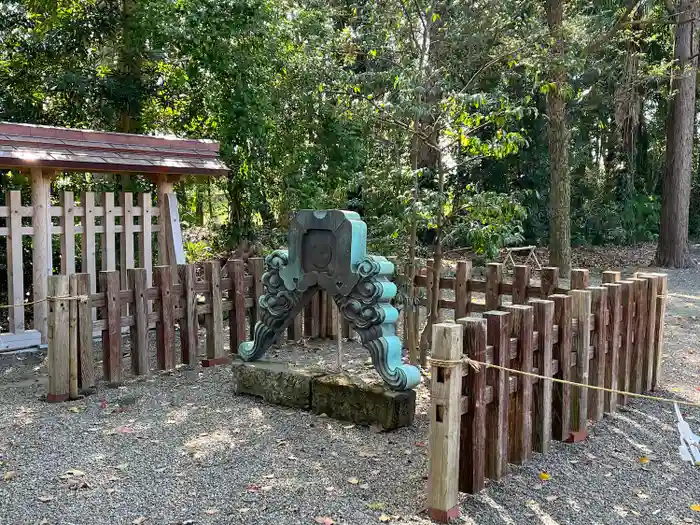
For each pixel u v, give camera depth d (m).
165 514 3.60
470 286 6.88
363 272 5.17
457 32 7.66
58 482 4.00
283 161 12.59
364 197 7.05
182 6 11.34
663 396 5.99
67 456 4.43
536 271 15.92
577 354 4.84
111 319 6.07
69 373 5.71
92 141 8.04
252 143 11.76
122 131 13.01
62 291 5.64
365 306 5.18
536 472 4.22
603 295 5.10
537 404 4.50
